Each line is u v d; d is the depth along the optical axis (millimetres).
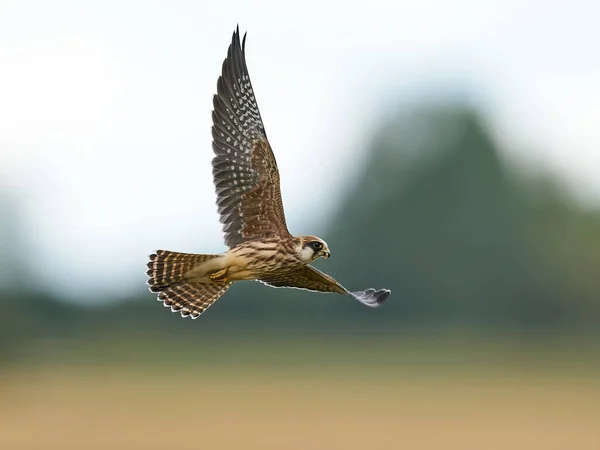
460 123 84062
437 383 52562
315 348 63781
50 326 59688
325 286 19000
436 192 80812
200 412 40688
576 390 49969
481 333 74562
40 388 47531
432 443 33750
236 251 17266
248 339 65375
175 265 17391
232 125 17438
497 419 40250
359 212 80125
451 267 79125
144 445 32000
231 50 17547
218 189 17359
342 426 37531
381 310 74875
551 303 79000
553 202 81562
